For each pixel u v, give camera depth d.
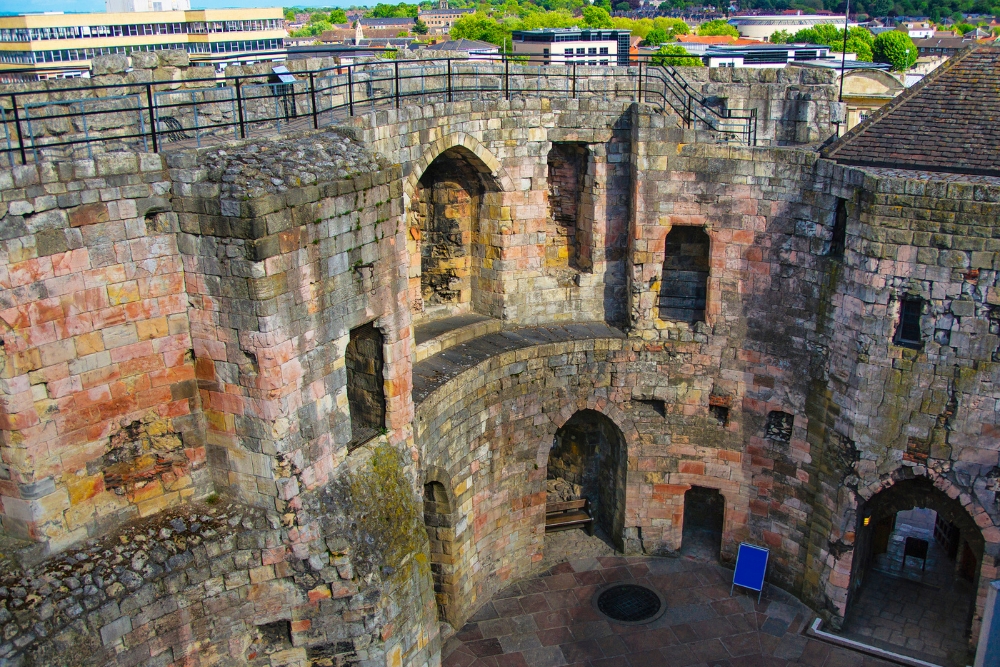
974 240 20.55
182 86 22.44
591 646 23.95
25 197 13.89
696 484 27.02
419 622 19.25
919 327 21.83
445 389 22.53
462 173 26.14
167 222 15.88
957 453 22.06
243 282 15.70
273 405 16.30
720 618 25.09
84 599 14.74
